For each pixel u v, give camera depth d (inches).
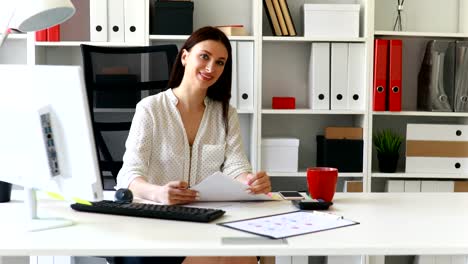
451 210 70.2
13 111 59.3
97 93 114.6
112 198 74.7
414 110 141.9
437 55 135.6
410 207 71.9
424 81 138.2
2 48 142.2
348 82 134.2
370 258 130.6
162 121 84.3
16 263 63.4
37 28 79.7
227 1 143.5
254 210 69.4
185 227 60.2
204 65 84.7
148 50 107.1
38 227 58.6
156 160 84.0
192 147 85.7
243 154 87.4
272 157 133.9
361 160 134.6
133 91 108.9
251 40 132.9
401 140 140.6
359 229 59.9
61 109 57.5
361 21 137.6
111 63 114.3
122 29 131.6
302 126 146.7
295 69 145.2
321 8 133.3
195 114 87.4
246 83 133.0
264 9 142.5
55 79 57.2
